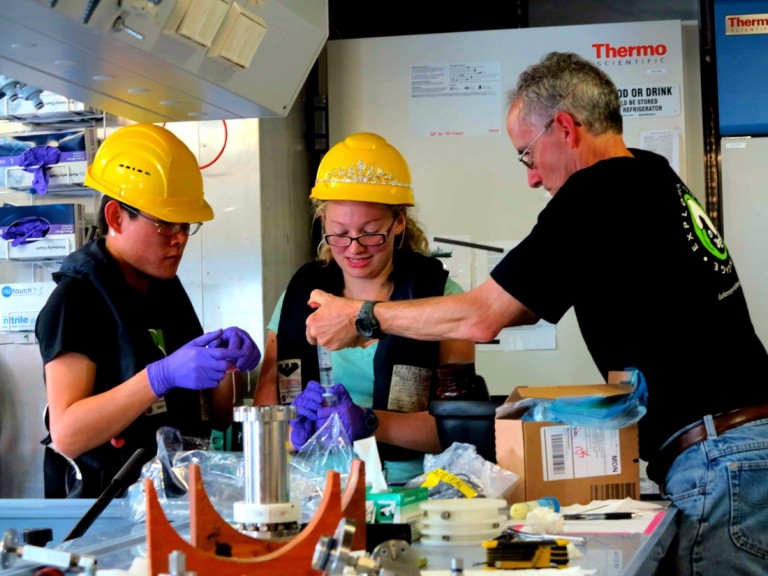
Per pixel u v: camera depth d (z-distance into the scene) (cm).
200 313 329
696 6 381
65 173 319
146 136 229
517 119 202
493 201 356
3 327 322
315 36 218
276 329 251
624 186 181
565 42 353
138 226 225
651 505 182
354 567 93
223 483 163
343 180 233
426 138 359
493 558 122
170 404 234
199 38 178
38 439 327
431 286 241
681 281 180
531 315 187
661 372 182
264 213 329
